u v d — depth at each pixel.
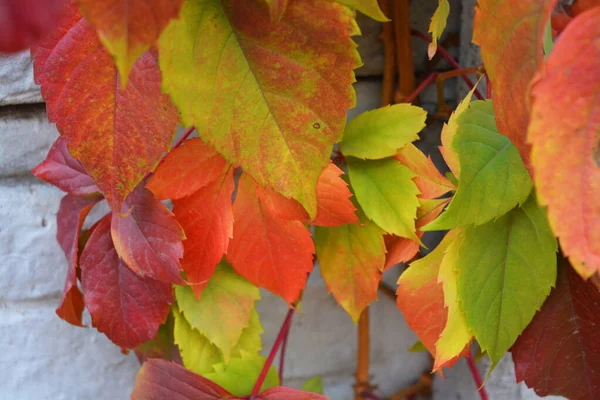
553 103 0.34
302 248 0.50
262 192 0.48
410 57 0.56
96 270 0.51
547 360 0.48
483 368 0.60
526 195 0.44
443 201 0.49
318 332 0.65
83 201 0.53
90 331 0.61
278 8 0.39
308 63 0.42
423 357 0.67
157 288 0.51
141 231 0.48
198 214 0.49
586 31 0.33
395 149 0.49
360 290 0.52
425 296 0.49
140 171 0.44
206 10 0.41
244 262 0.50
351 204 0.48
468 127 0.44
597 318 0.47
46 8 0.30
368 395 0.64
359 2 0.41
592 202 0.34
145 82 0.43
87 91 0.43
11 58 0.54
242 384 0.53
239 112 0.42
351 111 0.59
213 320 0.53
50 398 0.62
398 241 0.51
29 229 0.58
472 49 0.56
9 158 0.56
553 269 0.45
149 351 0.56
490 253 0.45
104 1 0.33
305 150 0.42
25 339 0.61
